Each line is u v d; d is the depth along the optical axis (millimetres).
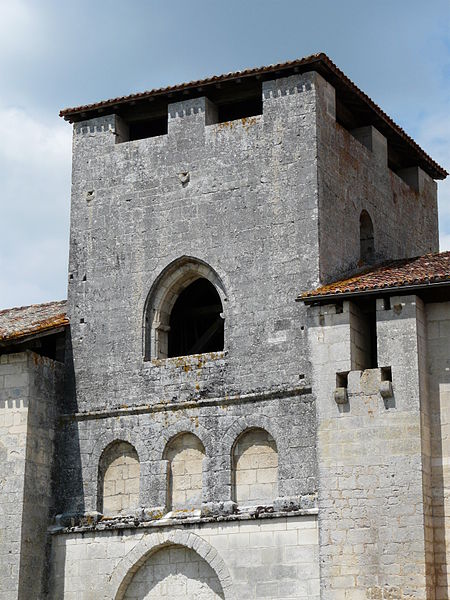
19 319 41969
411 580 32719
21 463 37875
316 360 35344
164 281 39781
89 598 37312
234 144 39469
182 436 37844
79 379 39844
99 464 38688
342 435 34438
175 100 40906
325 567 33688
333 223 38562
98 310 40281
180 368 38312
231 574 35531
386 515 33406
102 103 41500
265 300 37625
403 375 34219
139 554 36938
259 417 36562
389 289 34531
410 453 33562
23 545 37281
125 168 41156
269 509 35594
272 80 39406
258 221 38438
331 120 39531
